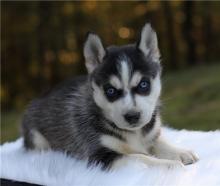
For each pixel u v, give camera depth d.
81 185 0.85
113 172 0.86
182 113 1.94
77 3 3.17
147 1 3.51
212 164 0.88
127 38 3.32
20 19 3.15
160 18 3.69
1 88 3.21
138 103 0.89
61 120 1.04
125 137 0.94
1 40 3.17
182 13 3.80
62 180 0.87
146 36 0.96
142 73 0.92
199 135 1.08
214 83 2.33
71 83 1.09
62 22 3.18
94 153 0.94
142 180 0.83
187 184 0.82
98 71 0.94
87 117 0.96
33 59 3.22
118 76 0.91
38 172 0.90
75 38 3.20
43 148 1.08
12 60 3.23
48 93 1.12
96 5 3.22
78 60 3.23
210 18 3.83
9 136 2.00
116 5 3.32
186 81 2.60
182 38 3.82
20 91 3.24
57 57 3.22
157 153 0.96
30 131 1.11
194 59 3.86
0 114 2.83
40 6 3.15
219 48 3.92
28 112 1.13
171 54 3.78
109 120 0.93
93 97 0.95
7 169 0.92
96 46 0.96
